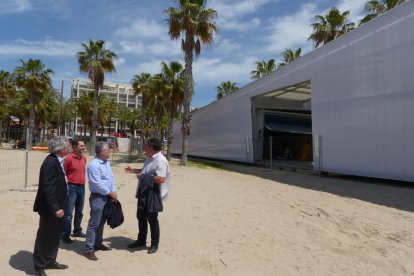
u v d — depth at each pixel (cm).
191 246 647
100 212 554
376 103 1692
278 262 598
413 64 1499
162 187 588
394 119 1593
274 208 1010
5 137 2577
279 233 768
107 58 3541
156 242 598
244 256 616
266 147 3697
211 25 2494
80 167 636
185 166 2364
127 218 817
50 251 480
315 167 2122
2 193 1001
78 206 648
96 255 568
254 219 874
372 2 3047
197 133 4478
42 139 3069
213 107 3856
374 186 1595
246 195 1203
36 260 473
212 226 791
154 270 528
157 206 578
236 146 3250
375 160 1692
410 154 1516
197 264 564
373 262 625
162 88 3212
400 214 1003
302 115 3497
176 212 905
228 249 646
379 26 1672
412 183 1686
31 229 677
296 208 1024
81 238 650
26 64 4150
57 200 475
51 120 6269
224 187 1373
